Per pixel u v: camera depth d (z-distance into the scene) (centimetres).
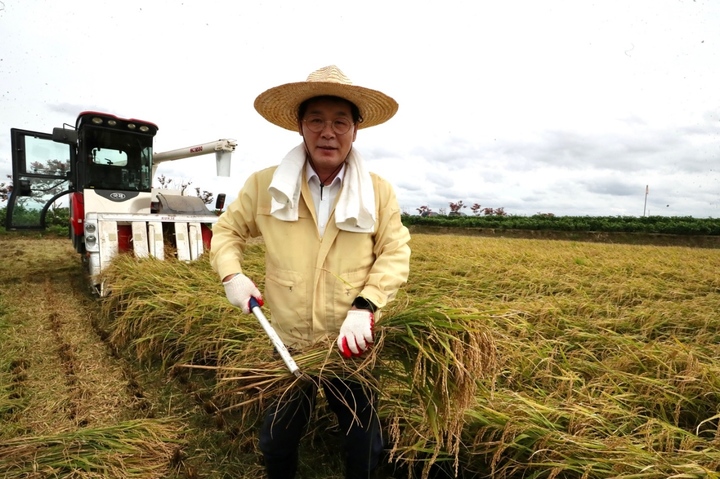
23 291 629
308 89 160
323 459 244
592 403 250
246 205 185
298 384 163
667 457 195
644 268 778
